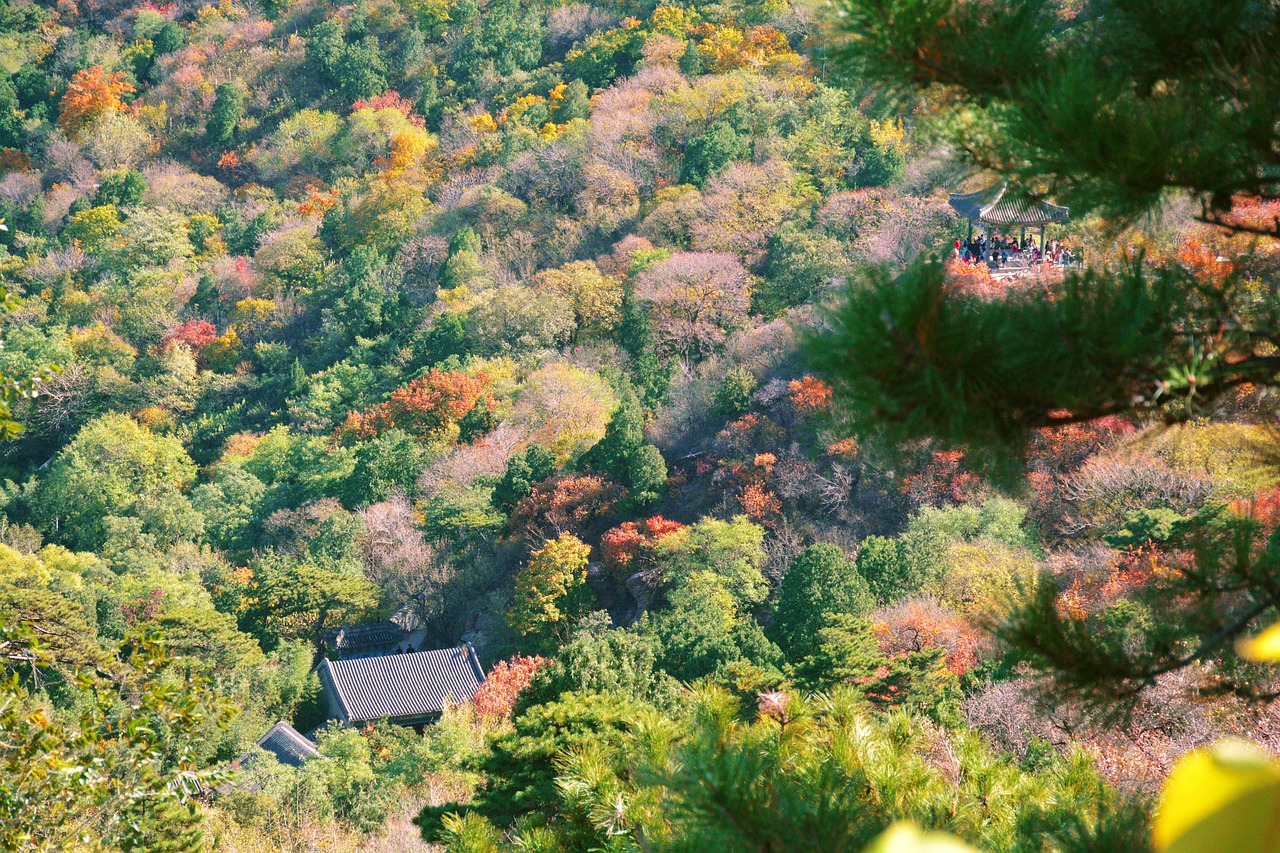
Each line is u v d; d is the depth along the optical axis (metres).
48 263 108.31
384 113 123.62
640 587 48.22
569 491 53.88
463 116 122.56
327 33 137.00
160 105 133.12
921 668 24.58
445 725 31.31
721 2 124.19
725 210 81.75
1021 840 4.42
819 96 94.88
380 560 57.25
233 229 114.88
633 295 73.50
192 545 66.31
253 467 77.19
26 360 88.00
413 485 63.78
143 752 8.35
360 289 94.12
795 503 48.69
